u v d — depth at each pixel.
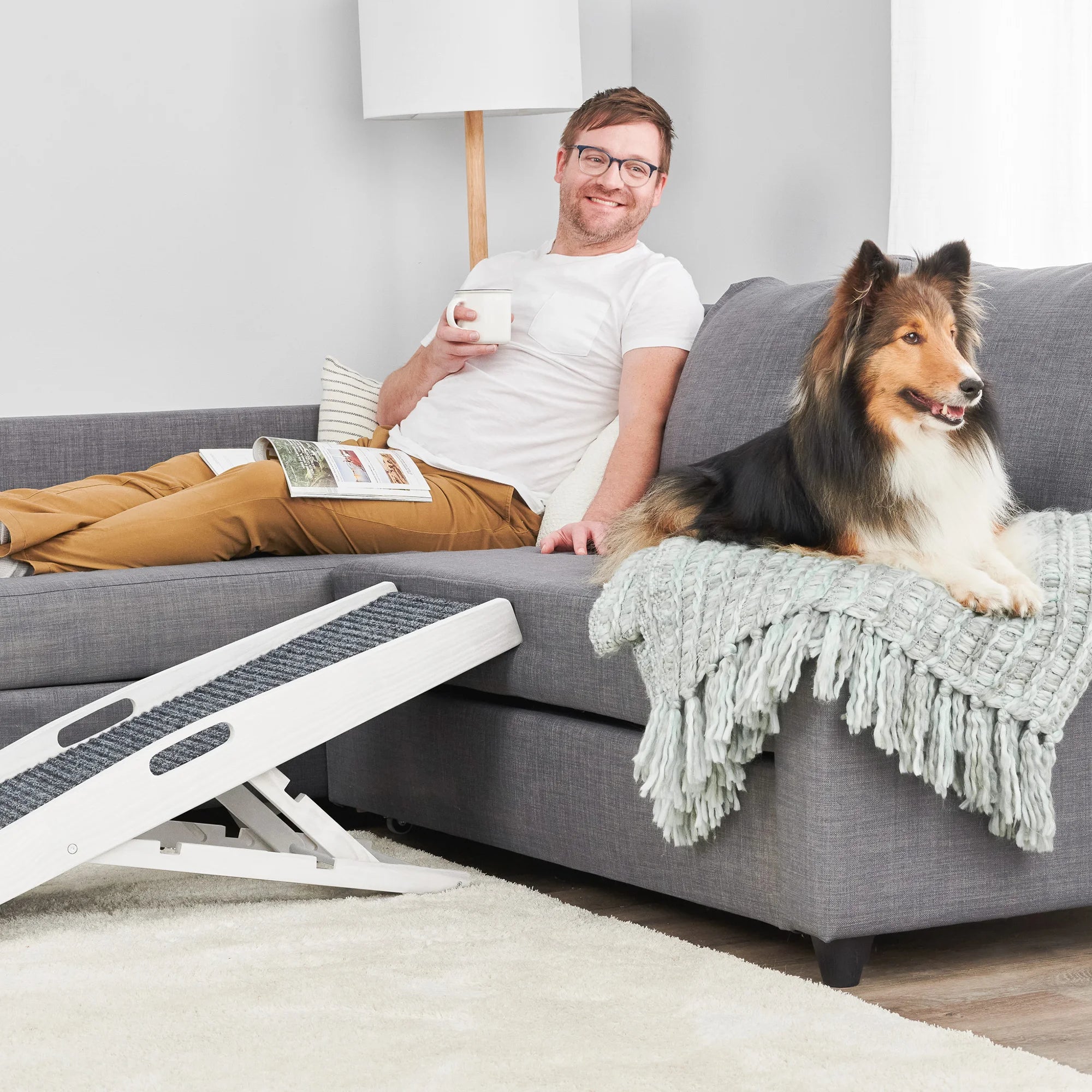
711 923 1.92
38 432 3.01
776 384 2.38
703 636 1.69
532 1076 1.33
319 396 4.05
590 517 2.54
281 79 3.92
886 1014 1.50
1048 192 2.82
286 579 2.42
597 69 4.27
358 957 1.71
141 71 3.76
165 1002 1.55
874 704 1.57
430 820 2.29
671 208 4.15
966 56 2.96
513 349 2.88
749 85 3.80
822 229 3.55
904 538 1.71
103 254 3.76
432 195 4.15
